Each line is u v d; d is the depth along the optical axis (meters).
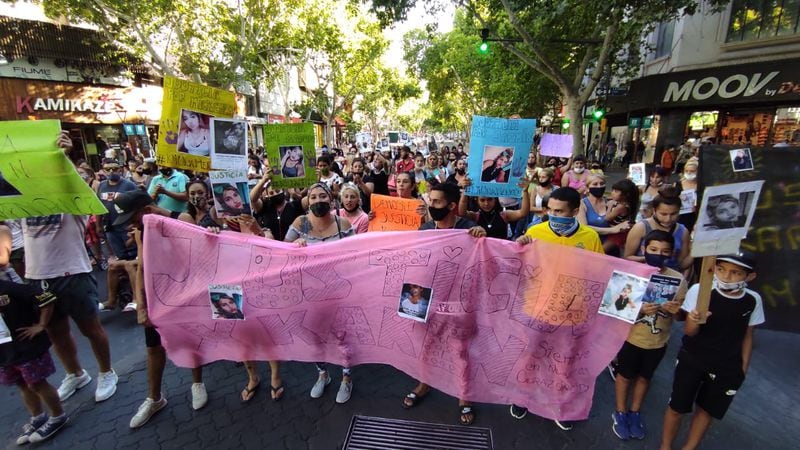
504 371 2.98
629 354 2.85
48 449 2.94
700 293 2.29
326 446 2.92
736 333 2.38
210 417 3.24
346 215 4.31
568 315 2.81
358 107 42.91
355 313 3.19
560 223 3.07
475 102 35.03
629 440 2.94
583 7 11.38
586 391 2.79
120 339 4.56
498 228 3.99
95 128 17.03
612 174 19.72
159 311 3.15
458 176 9.12
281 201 5.05
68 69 15.75
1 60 13.86
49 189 2.96
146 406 3.20
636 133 21.27
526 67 16.61
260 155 20.02
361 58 27.67
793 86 12.80
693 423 2.66
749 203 2.13
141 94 18.25
